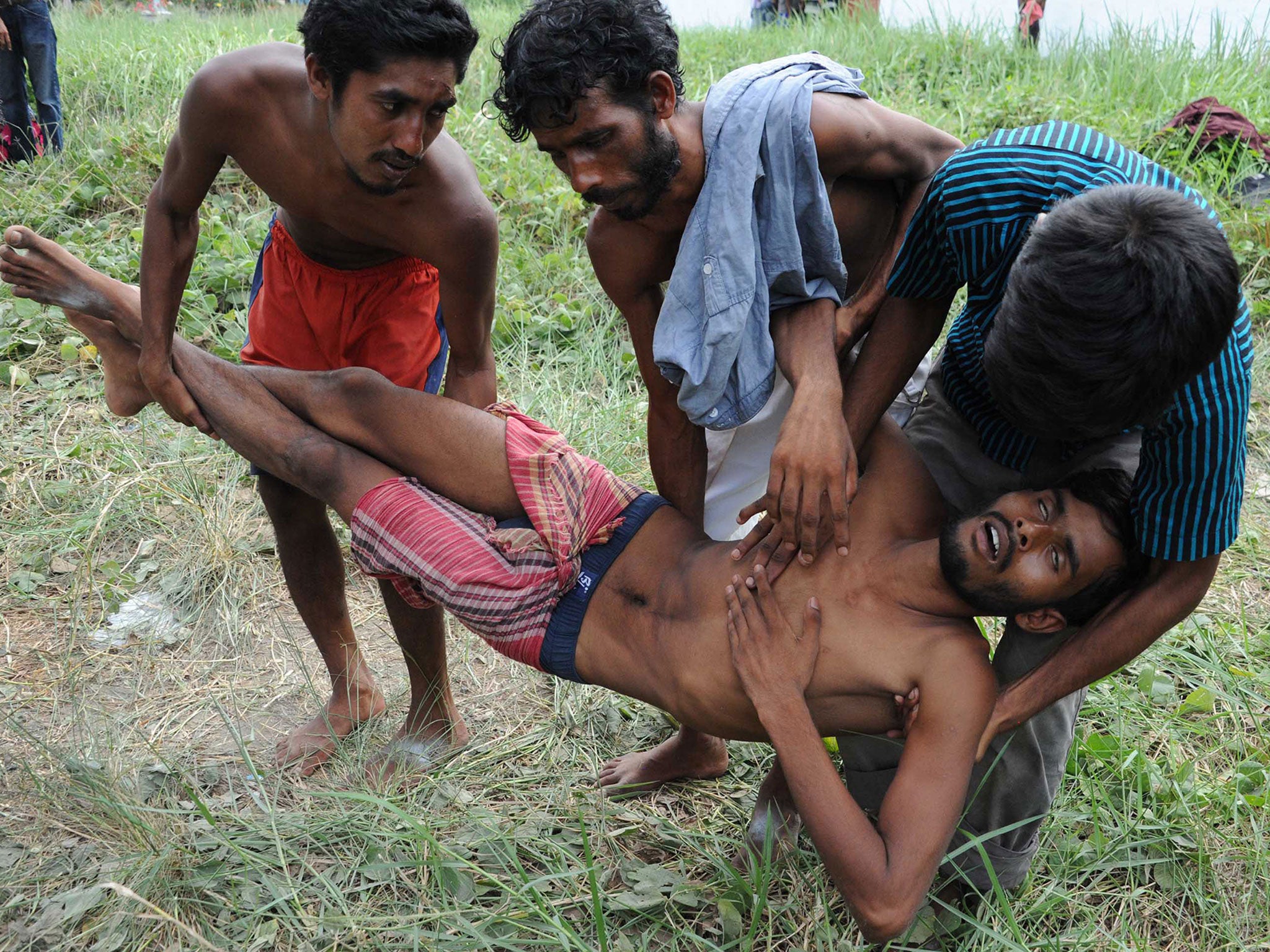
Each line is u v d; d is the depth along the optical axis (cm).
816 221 216
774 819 254
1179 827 261
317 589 288
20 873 245
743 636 214
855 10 900
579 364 472
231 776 283
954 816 203
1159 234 159
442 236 237
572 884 249
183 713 306
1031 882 248
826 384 214
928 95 705
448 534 241
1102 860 253
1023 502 207
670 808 279
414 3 202
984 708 207
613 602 243
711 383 223
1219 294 160
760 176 213
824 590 221
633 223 234
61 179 566
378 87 204
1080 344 161
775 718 211
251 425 250
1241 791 275
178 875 243
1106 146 190
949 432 246
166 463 402
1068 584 205
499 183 572
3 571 359
